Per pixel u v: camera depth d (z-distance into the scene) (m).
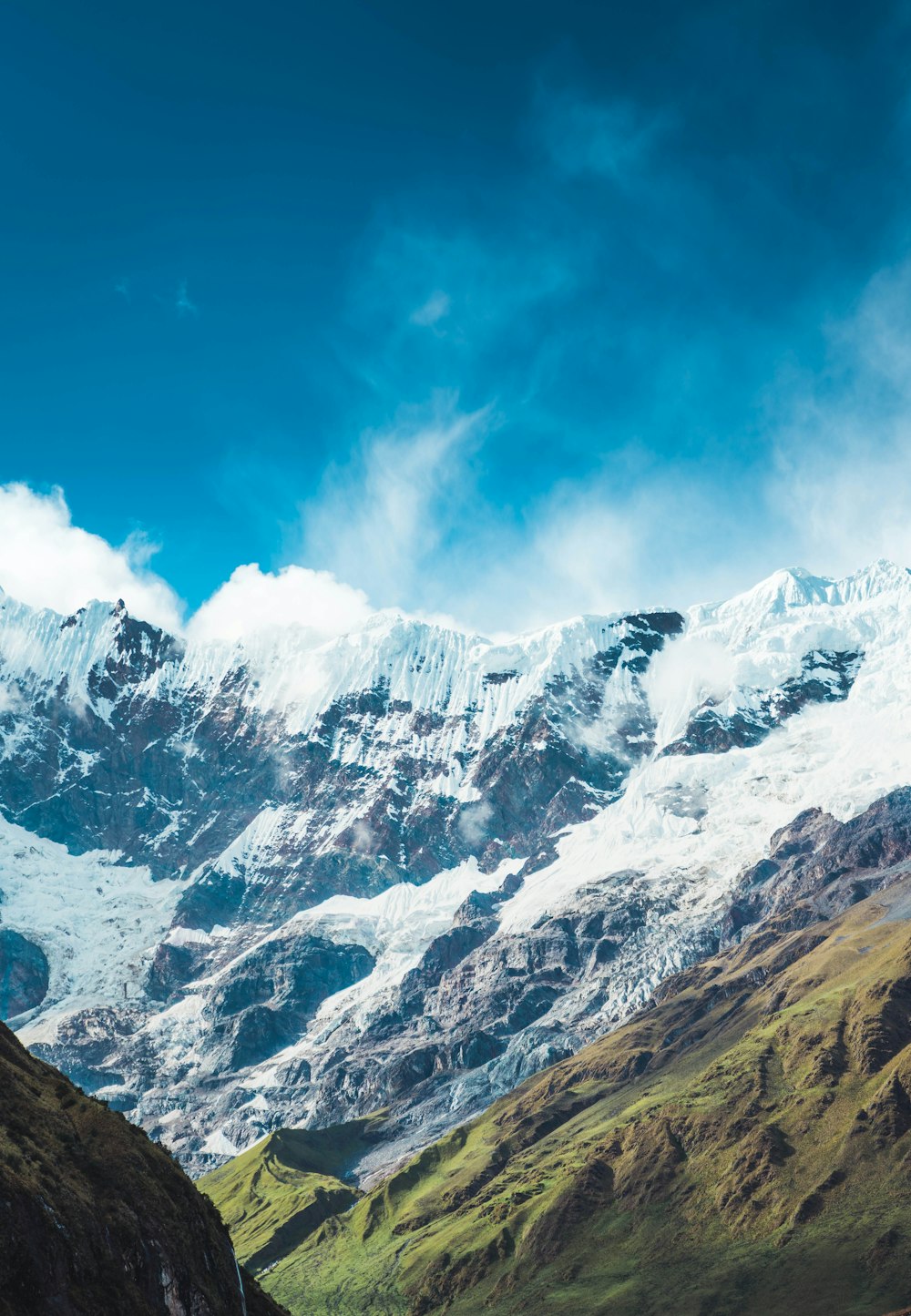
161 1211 146.25
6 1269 119.44
